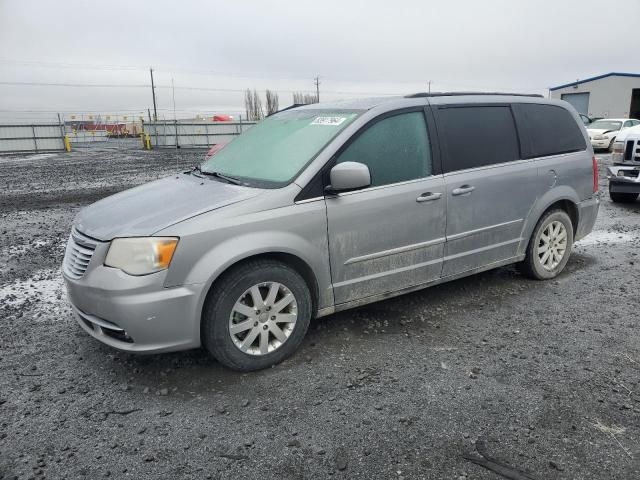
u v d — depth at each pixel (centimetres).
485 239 453
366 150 379
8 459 261
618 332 401
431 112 420
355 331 405
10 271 583
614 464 253
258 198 338
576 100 4669
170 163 2208
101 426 288
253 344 346
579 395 313
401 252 400
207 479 246
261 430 283
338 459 259
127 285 305
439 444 269
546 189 489
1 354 374
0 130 3127
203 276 314
